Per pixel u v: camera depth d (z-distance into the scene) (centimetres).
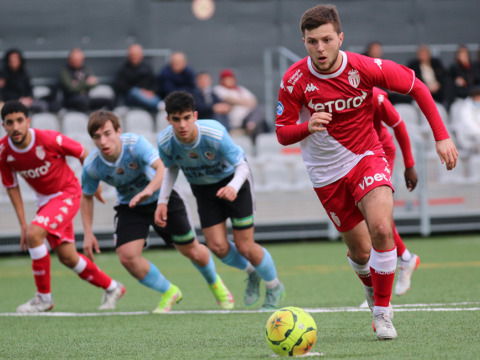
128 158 2077
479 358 1208
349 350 1334
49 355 1456
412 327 1605
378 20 5472
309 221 4356
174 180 2050
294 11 5347
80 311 2247
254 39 5309
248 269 2188
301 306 2138
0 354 1492
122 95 4791
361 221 1557
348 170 1509
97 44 5122
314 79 1480
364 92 1484
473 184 4475
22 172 2209
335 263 3378
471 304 1983
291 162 4581
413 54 5497
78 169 4241
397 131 1875
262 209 4334
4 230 4081
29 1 5041
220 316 2009
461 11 5550
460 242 4100
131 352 1455
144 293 2731
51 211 2209
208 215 2114
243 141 4619
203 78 4838
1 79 4512
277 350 1301
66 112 4669
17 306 2438
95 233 4141
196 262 2177
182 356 1376
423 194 4369
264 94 5322
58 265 3847
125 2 5141
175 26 5228
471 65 5288
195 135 1967
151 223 2170
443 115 4931
